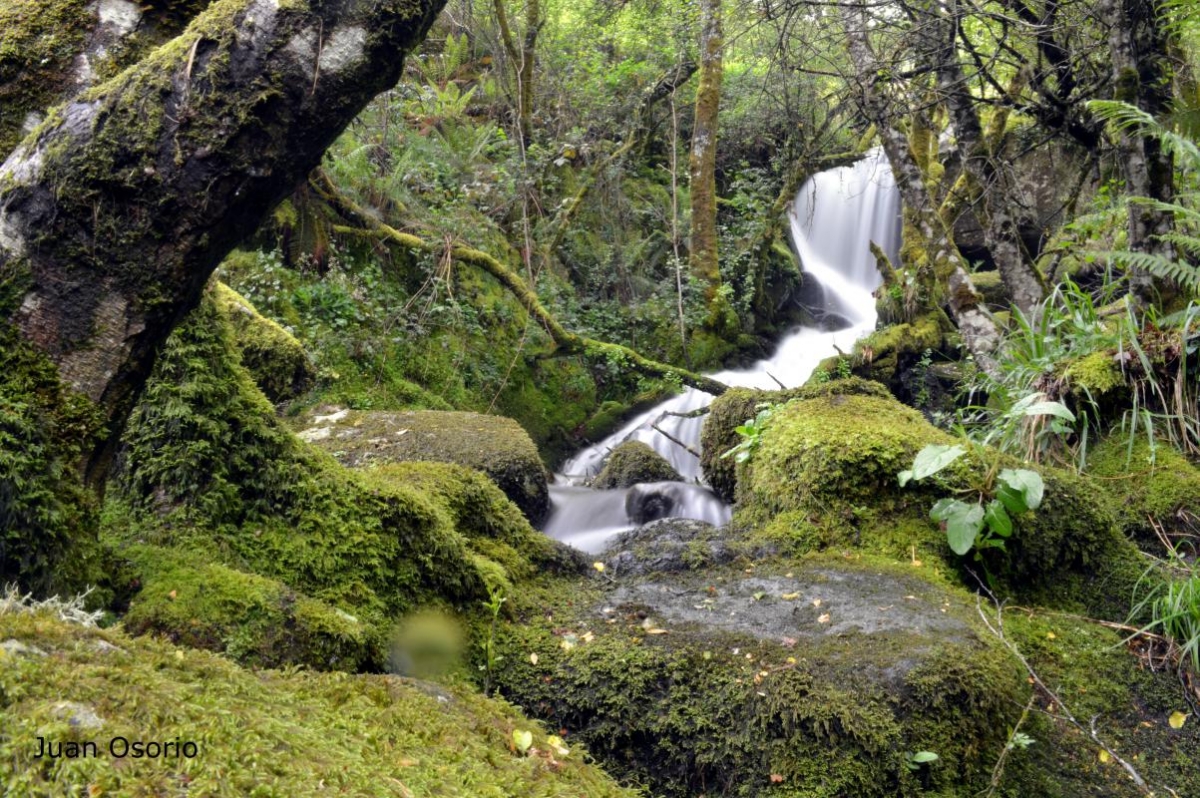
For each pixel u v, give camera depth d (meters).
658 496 4.63
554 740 1.88
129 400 1.81
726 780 2.29
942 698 2.27
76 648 1.16
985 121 9.20
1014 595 3.08
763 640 2.55
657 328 9.14
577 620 2.81
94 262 1.68
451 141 9.07
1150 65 5.52
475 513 3.21
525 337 7.60
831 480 3.40
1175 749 2.44
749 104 10.43
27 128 2.00
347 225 7.24
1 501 1.61
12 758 0.92
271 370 5.52
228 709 1.15
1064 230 7.36
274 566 2.33
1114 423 4.19
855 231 11.81
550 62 10.97
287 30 1.70
